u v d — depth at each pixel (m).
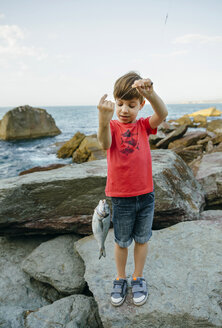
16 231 4.02
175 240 3.34
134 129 2.34
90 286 2.78
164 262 2.98
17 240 4.26
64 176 3.90
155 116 2.31
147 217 2.41
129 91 2.10
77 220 3.93
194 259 2.97
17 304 3.23
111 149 2.34
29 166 13.16
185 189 4.37
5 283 3.50
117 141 2.30
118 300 2.49
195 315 2.31
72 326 2.68
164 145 13.99
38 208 3.91
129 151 2.28
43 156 15.62
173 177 4.21
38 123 25.91
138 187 2.29
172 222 3.88
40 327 2.68
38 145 20.09
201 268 2.82
